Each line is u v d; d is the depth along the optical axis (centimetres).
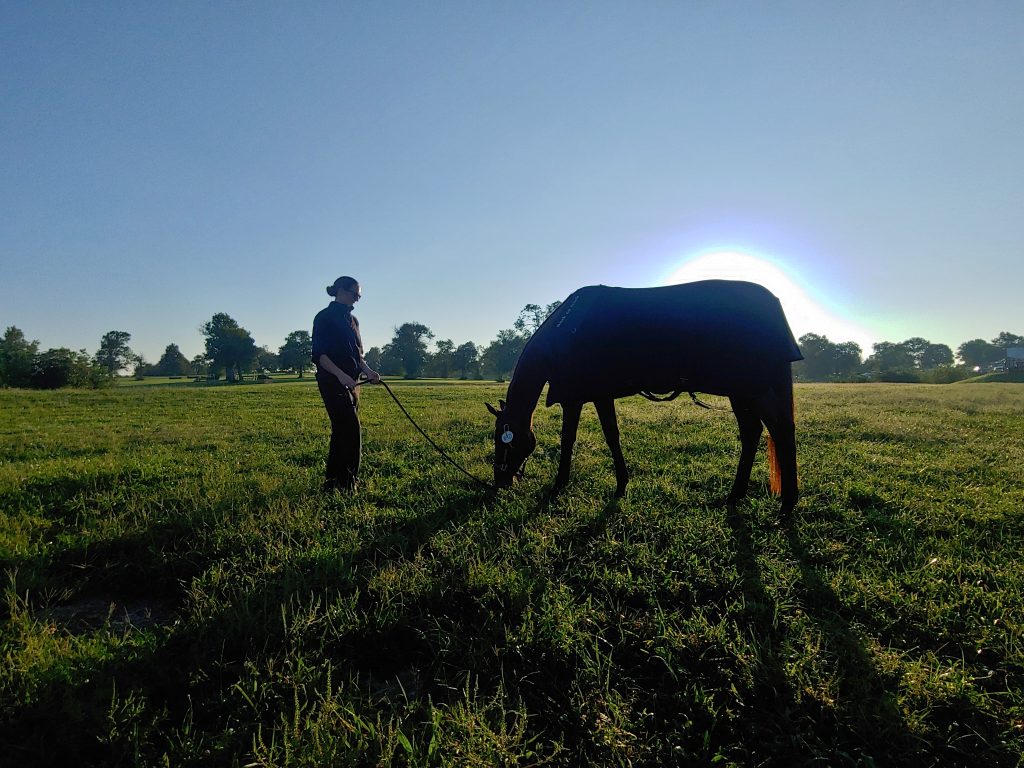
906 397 1359
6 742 169
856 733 174
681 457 565
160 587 290
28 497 439
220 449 686
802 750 169
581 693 191
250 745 172
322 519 376
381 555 317
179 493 441
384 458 594
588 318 387
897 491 417
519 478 468
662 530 344
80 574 301
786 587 265
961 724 179
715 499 412
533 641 222
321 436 795
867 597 253
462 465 546
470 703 187
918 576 274
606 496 422
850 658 208
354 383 430
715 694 194
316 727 166
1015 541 319
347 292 444
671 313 367
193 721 184
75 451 704
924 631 228
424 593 263
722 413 924
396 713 183
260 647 223
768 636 222
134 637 230
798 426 763
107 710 180
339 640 227
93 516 394
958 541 315
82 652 212
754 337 357
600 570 292
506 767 159
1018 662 204
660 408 1038
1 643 219
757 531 346
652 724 182
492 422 904
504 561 294
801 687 192
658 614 246
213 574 286
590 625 235
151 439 788
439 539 330
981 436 671
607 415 422
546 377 429
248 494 432
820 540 325
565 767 164
